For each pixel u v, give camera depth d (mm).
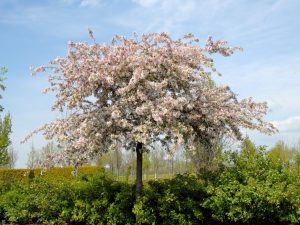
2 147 23609
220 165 11008
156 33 10055
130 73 9828
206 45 10297
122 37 10383
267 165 10820
